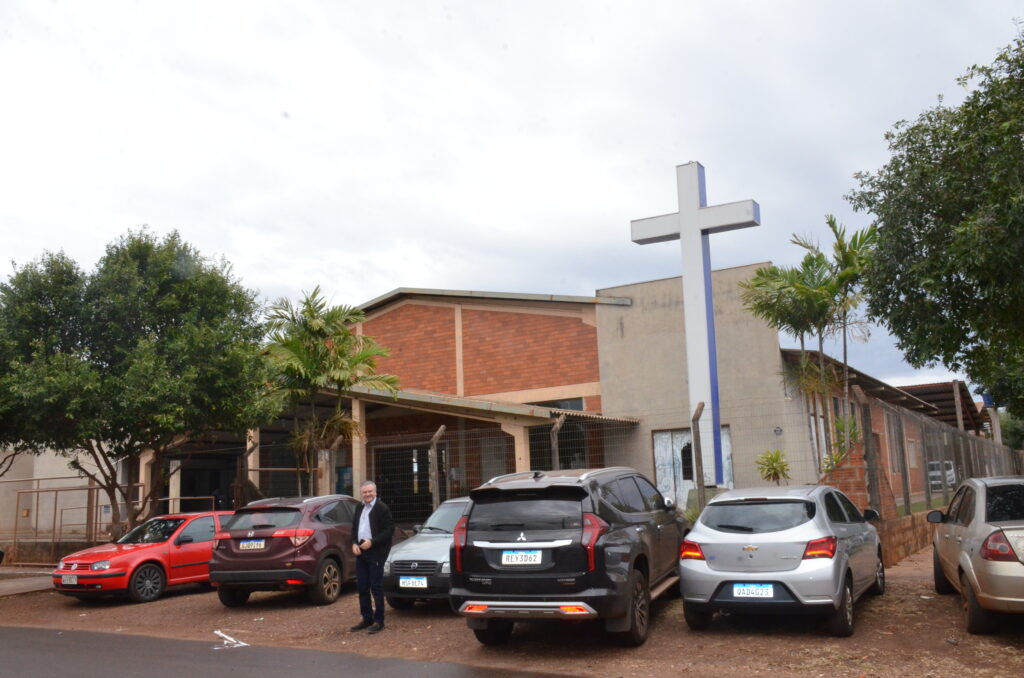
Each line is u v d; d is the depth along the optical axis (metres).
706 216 16.33
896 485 17.38
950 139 9.45
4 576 17.97
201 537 14.40
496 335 23.56
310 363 17.89
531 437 20.33
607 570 7.80
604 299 21.94
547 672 7.54
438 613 10.73
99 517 20.02
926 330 9.50
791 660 7.59
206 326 14.32
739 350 19.94
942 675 6.96
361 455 19.52
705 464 15.87
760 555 8.15
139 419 13.77
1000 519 8.06
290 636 9.82
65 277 14.04
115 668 8.14
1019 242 8.32
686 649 8.14
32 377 12.91
